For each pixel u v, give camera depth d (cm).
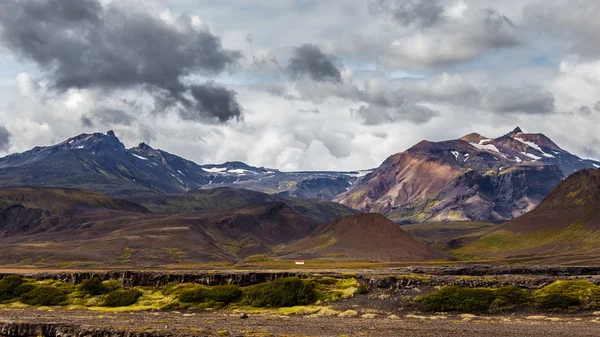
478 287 16512
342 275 18750
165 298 17862
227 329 12762
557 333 12081
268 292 17038
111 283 19462
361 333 12244
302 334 12081
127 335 12194
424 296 15812
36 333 13262
